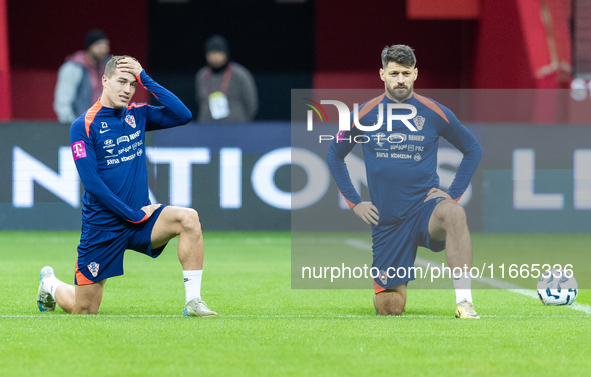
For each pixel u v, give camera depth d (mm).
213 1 60969
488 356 10430
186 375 9273
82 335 11656
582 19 52594
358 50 59969
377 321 13328
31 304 15773
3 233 35000
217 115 39375
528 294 18078
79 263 13883
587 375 9461
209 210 36188
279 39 61250
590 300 17141
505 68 49031
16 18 56969
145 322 12922
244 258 26484
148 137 35656
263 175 36344
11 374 9281
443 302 16688
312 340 11422
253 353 10477
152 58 61156
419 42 59156
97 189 13297
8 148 35375
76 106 37281
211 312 13734
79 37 58000
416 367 9773
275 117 62031
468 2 53500
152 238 13820
